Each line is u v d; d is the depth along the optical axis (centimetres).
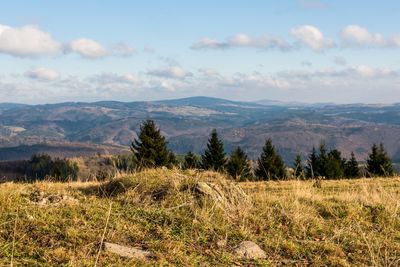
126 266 546
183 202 849
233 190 955
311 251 700
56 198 847
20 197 832
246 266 609
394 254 702
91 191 1064
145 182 985
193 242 679
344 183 1956
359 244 738
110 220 723
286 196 1088
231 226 781
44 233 632
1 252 547
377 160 5675
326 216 930
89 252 571
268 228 805
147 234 687
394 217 905
